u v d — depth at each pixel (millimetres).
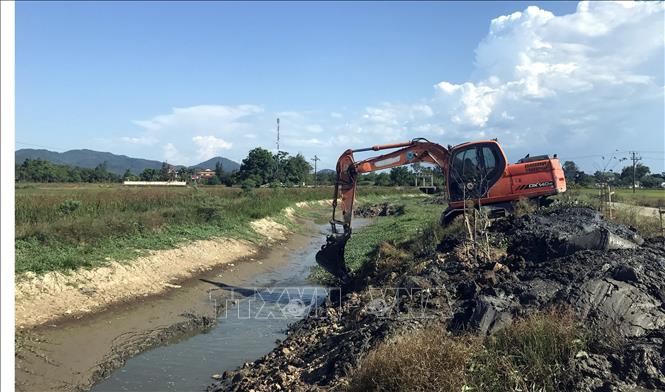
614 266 8156
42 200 21828
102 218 17797
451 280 9812
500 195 14344
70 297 11664
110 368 9547
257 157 83000
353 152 15117
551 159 14383
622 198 23812
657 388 5641
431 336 6414
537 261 9867
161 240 17672
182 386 8852
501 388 5527
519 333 6340
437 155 14820
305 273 19047
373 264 14422
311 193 53938
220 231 22016
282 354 9523
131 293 13078
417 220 27516
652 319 6895
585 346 6203
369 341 7699
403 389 5543
